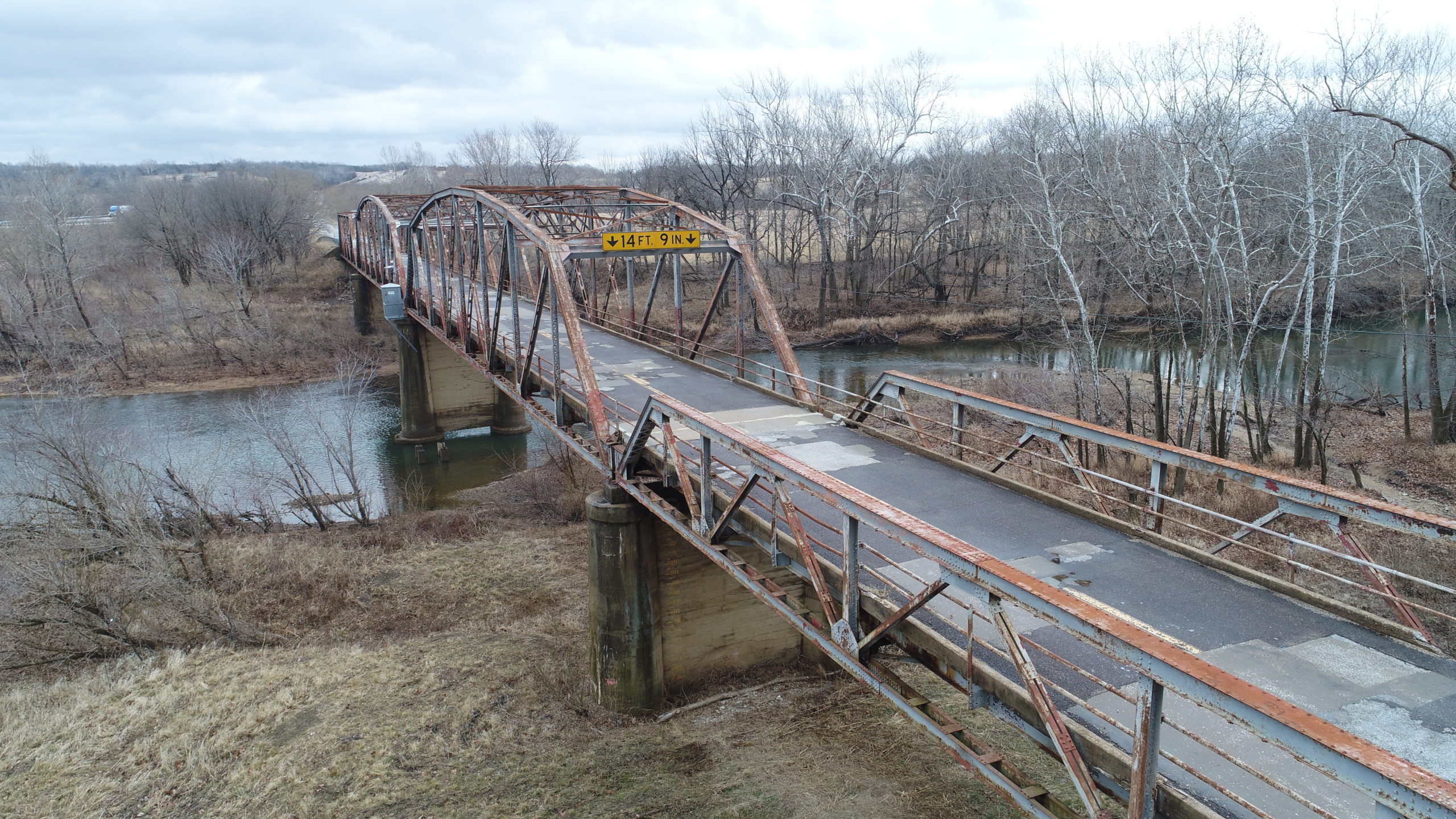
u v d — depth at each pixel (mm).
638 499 15234
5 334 48906
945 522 10469
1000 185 50094
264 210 73875
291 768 14203
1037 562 9133
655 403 12383
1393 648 7137
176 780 14164
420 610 20922
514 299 19891
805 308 58219
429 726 15312
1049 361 43062
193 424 40344
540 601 21125
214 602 20031
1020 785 6492
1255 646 7227
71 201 65062
